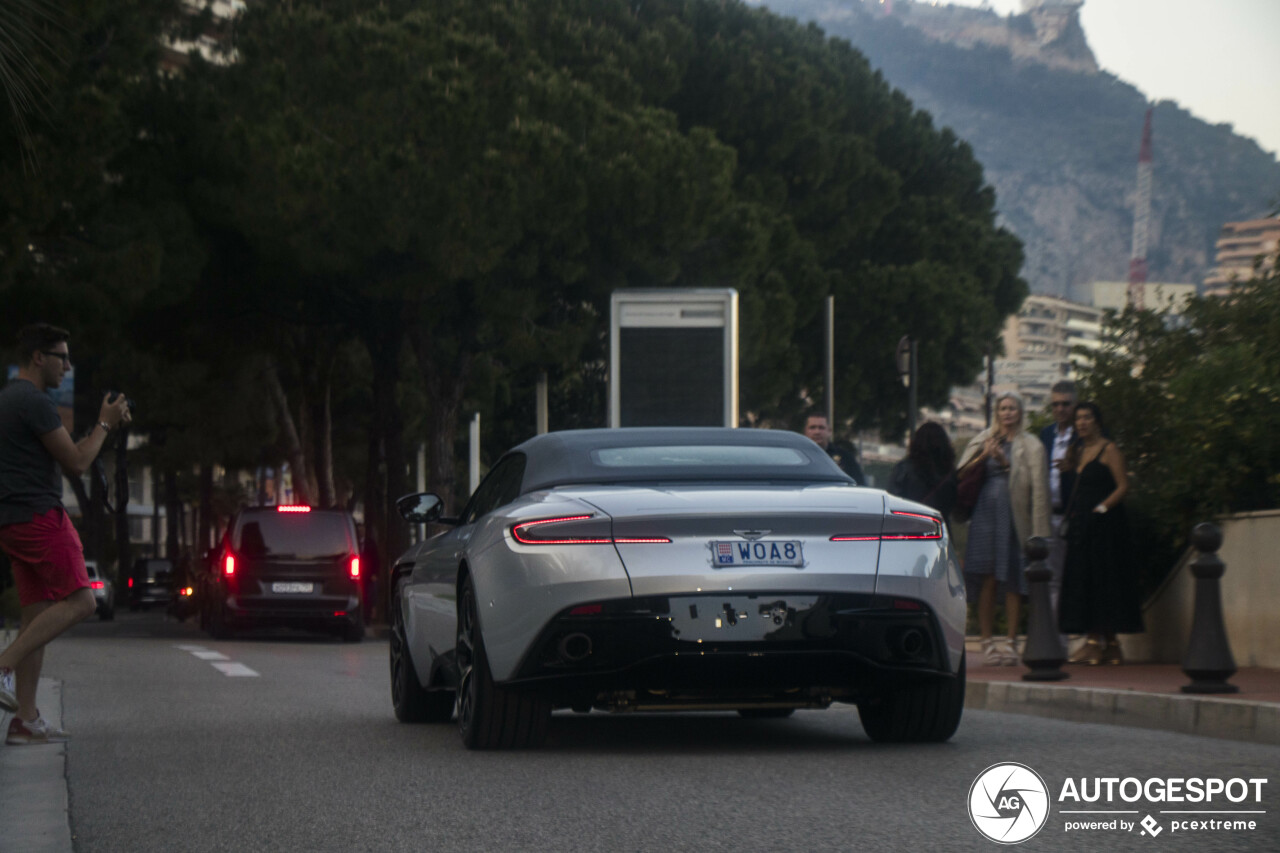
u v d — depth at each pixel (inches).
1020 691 416.5
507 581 287.4
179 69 1264.8
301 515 1011.9
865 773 270.4
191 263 1184.2
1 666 317.7
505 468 350.6
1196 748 307.1
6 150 980.6
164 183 1198.3
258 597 995.3
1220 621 360.5
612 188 1205.7
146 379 1936.5
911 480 496.4
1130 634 520.1
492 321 1219.2
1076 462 497.7
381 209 1101.7
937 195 2213.3
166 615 2091.5
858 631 283.0
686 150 1257.4
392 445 1396.4
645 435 334.6
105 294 1109.7
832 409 1913.1
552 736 337.1
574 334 1245.1
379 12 1192.2
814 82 1925.4
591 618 278.7
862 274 2018.9
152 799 253.6
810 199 1920.5
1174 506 514.6
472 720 302.2
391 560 1406.3
